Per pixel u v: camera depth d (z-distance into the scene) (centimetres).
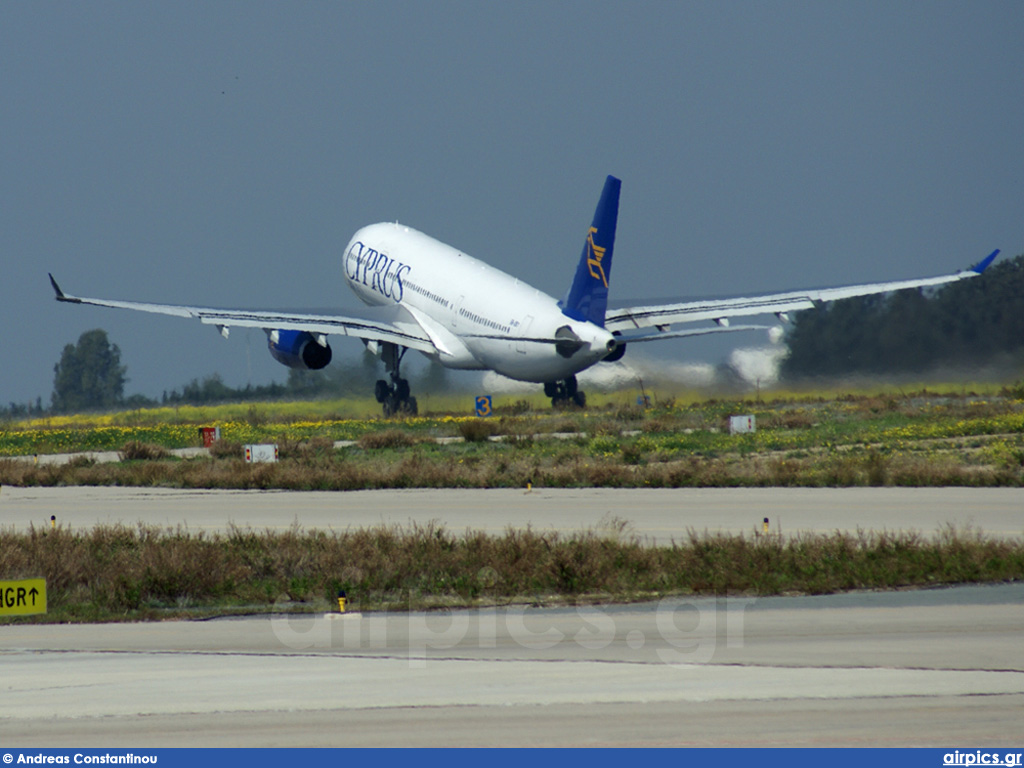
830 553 7681
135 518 10656
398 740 4228
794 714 4456
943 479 11931
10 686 5006
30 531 9588
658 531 9144
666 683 4916
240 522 10188
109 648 5772
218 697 4788
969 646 5428
